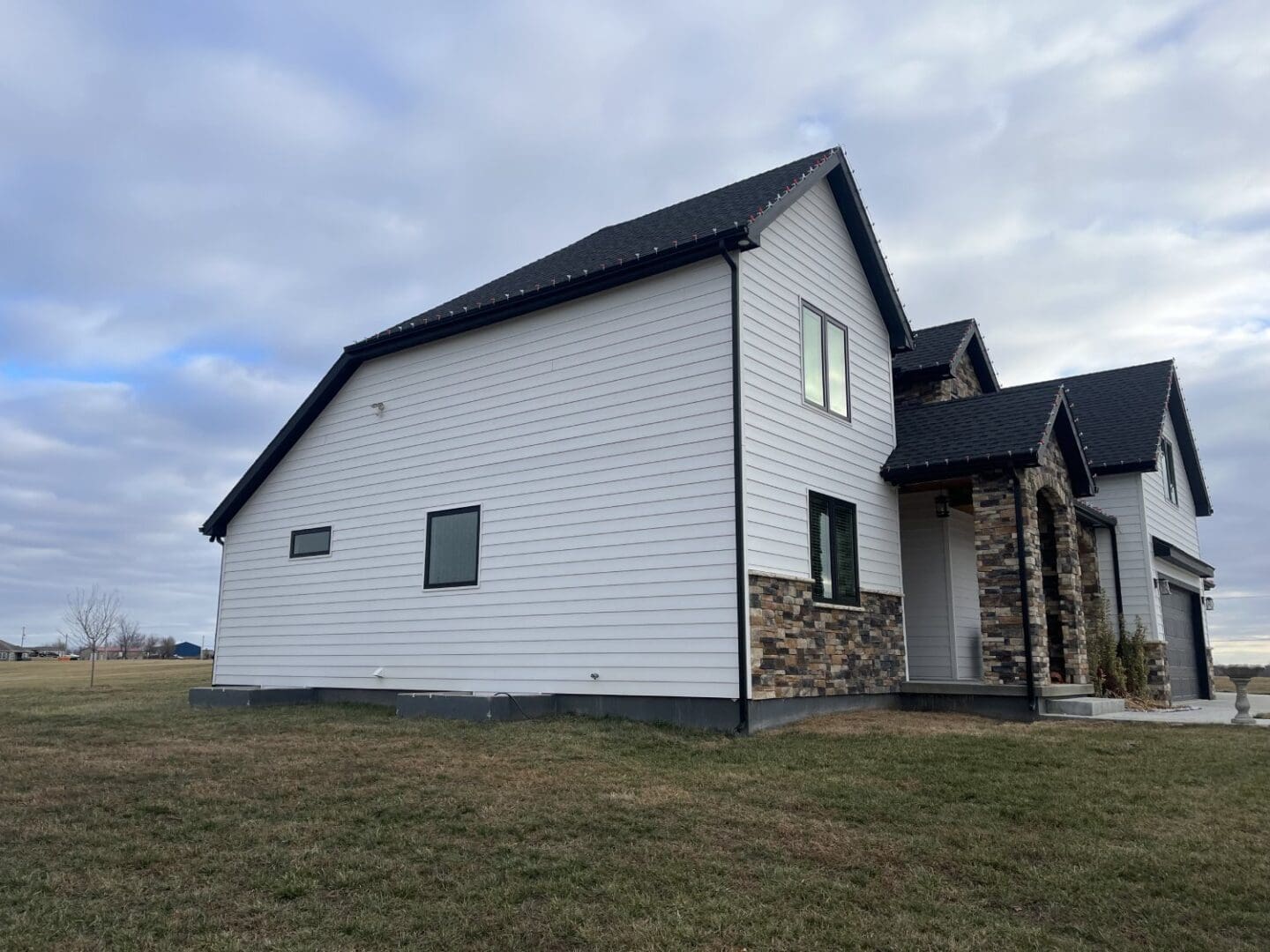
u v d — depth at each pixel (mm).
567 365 12523
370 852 5832
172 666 39156
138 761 8672
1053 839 6199
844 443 13016
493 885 5281
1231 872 5602
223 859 5703
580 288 12281
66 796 7266
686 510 11031
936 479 13570
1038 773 8008
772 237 12023
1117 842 6160
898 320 14578
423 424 14156
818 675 11625
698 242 11102
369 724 11117
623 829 6293
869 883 5379
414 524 14016
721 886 5281
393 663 13875
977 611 15812
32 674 33062
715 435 10938
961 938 4629
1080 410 20469
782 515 11359
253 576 16422
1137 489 18391
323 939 4562
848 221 13961
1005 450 12633
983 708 12469
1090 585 16609
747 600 10445
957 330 17250
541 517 12438
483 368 13492
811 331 12719
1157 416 19281
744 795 7219
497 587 12734
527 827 6352
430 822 6508
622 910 4930
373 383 15062
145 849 5891
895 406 15930
